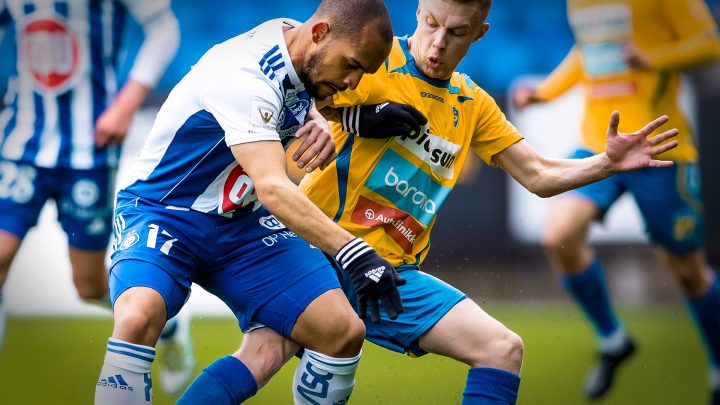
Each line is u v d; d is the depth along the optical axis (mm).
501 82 48031
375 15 11984
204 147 12727
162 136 12906
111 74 19266
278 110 12305
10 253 18188
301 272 13141
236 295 13266
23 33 18656
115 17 19203
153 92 38000
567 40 47750
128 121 19062
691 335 28891
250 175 11984
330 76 12258
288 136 13164
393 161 13758
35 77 18703
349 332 12852
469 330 13227
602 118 23594
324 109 13469
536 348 25828
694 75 38750
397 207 13812
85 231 18891
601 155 13930
